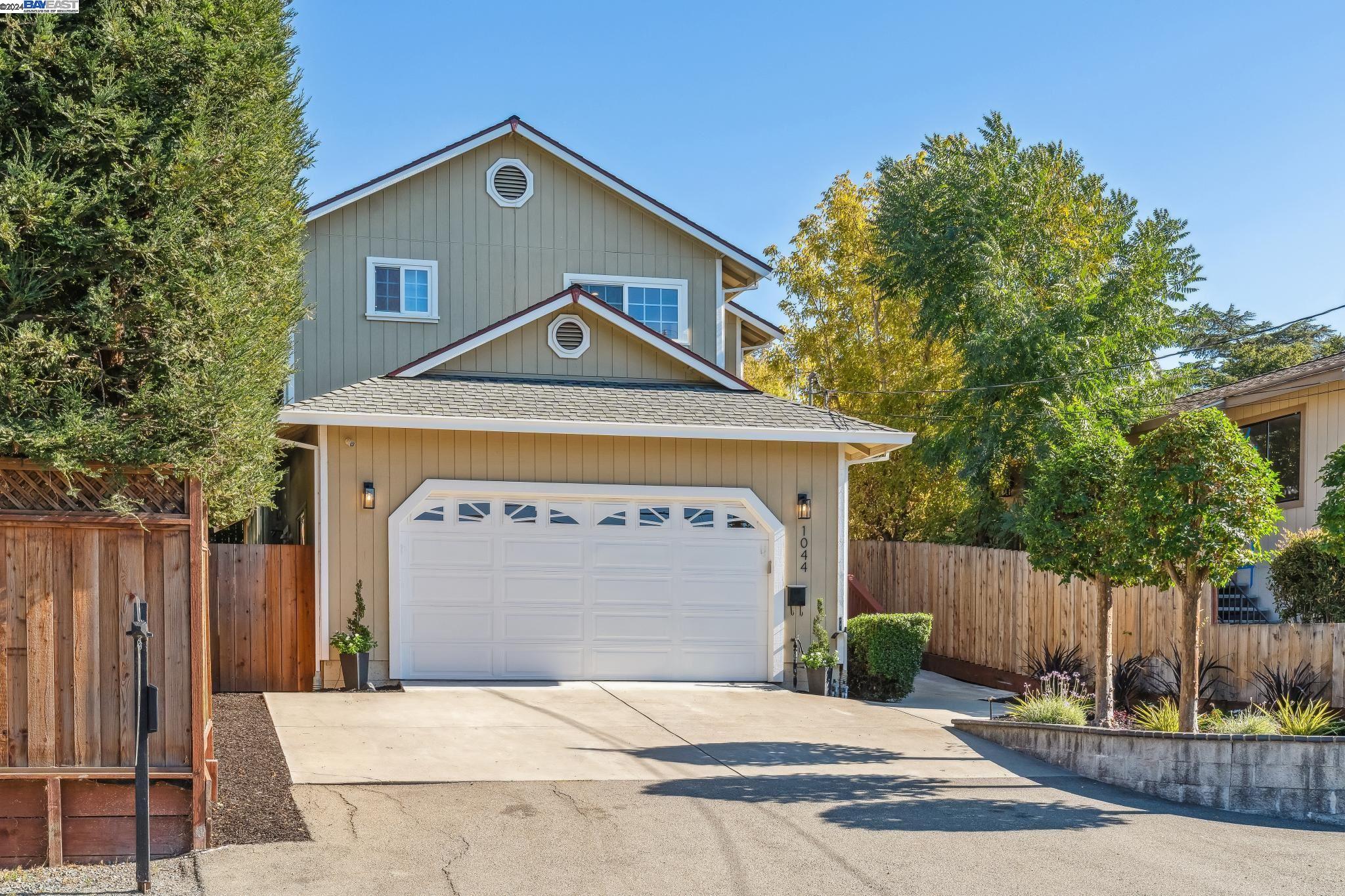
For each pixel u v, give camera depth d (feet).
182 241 23.71
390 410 45.55
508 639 47.39
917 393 82.58
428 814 27.27
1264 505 34.45
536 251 61.16
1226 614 59.26
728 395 53.16
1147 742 33.81
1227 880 24.57
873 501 90.22
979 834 27.66
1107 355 71.77
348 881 22.56
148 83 23.47
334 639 44.50
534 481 47.78
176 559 24.41
